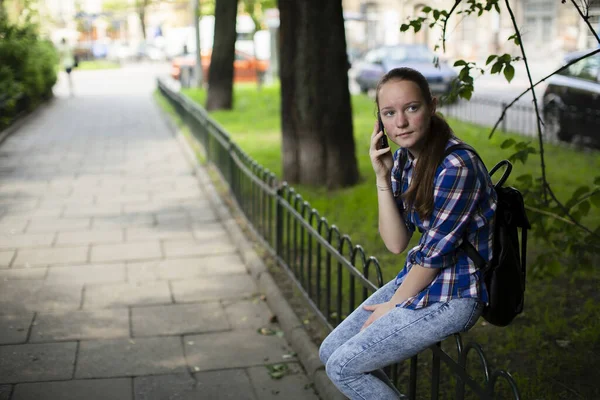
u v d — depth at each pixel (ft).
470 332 16.25
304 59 29.14
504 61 14.06
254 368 15.48
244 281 20.90
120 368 15.38
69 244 24.32
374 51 77.41
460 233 8.82
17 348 16.21
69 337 16.83
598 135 37.93
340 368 9.63
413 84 9.03
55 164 39.45
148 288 20.22
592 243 15.76
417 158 9.30
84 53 164.04
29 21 65.67
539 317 16.67
